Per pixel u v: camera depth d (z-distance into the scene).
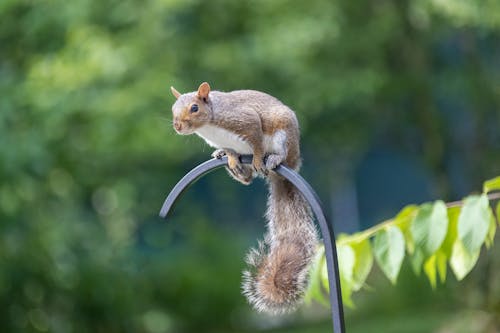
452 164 24.33
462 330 19.91
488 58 20.95
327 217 6.57
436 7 16.84
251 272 6.80
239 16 20.05
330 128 22.41
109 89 18.58
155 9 18.45
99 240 23.12
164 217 7.01
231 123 7.20
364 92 19.17
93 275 22.39
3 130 18.05
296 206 7.23
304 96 19.48
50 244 20.55
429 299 24.75
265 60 18.92
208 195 33.66
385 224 7.32
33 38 19.48
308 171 29.25
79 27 18.62
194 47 19.70
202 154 26.09
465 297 20.38
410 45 20.08
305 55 19.22
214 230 28.75
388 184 33.81
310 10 19.22
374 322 24.16
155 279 25.66
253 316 26.09
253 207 34.06
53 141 19.22
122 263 23.62
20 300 20.69
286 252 6.85
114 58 18.19
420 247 6.99
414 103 21.28
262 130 7.31
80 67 17.97
